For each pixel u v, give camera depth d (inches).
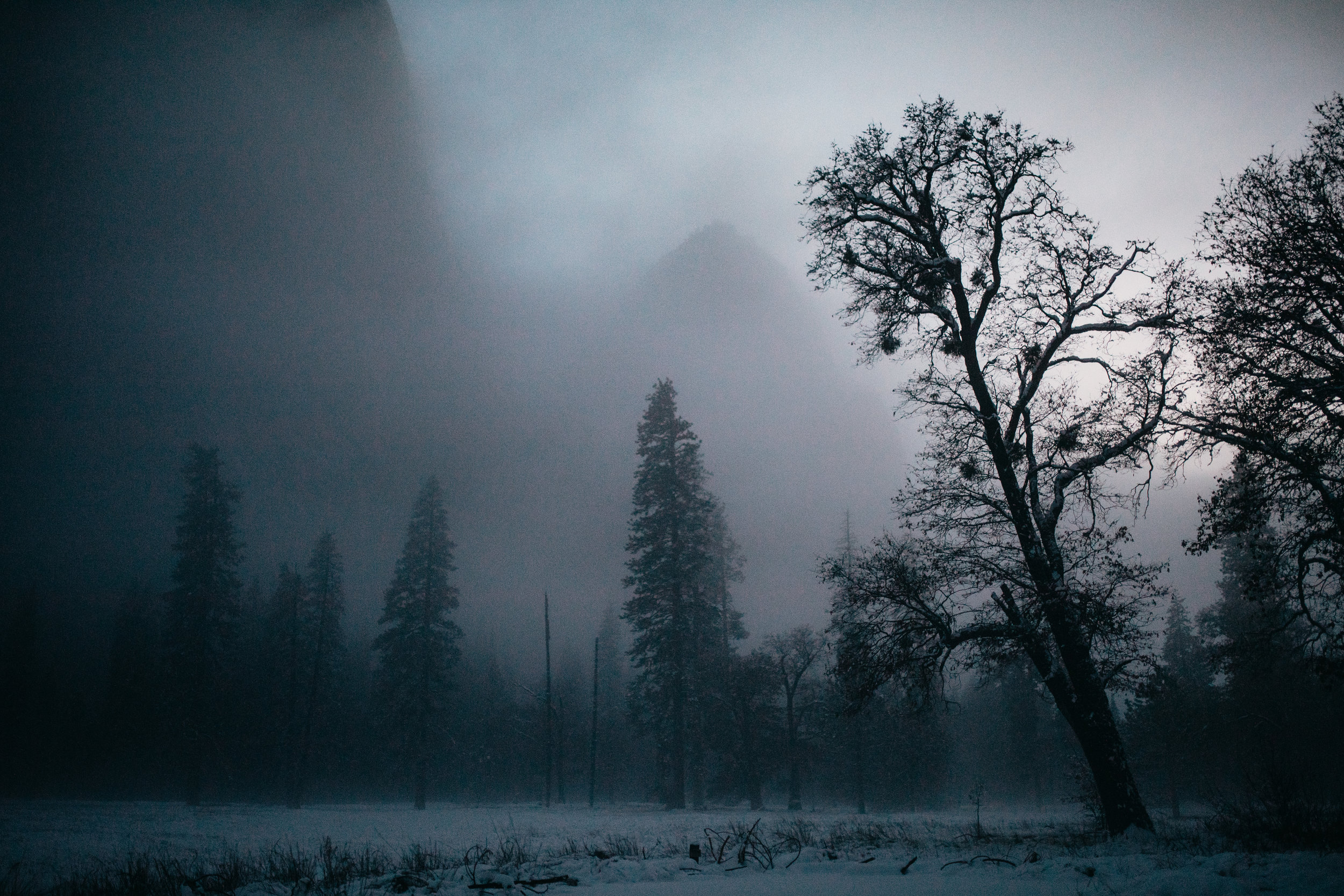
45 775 2085.4
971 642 513.3
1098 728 482.0
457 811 1408.7
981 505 545.0
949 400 566.6
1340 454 478.0
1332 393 453.4
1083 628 475.8
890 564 524.7
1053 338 547.8
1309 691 1047.0
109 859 531.2
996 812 1626.5
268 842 659.4
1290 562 512.4
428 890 299.6
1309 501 492.1
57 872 454.3
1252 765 912.3
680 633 1412.4
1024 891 252.1
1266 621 569.6
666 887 286.5
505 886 295.4
